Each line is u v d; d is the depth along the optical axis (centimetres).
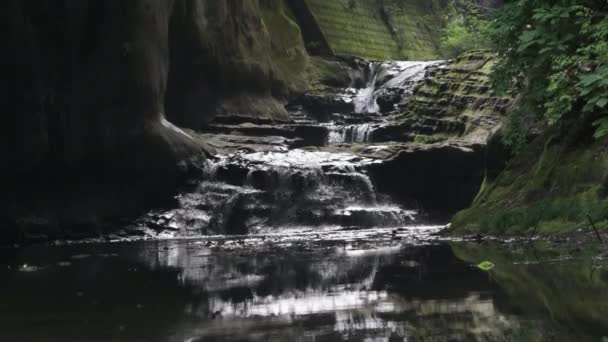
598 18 1312
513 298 793
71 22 2444
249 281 1087
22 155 2359
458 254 1311
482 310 731
